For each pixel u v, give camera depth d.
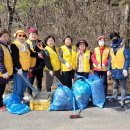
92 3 12.86
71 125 7.45
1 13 12.70
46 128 7.30
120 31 12.30
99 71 9.20
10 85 10.75
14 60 8.59
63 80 9.33
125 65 8.65
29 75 9.29
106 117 7.96
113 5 13.18
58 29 13.03
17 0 12.76
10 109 8.44
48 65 9.20
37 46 9.30
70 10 13.00
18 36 8.76
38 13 13.33
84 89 8.57
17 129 7.30
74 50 9.37
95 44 12.45
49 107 8.52
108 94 10.02
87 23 12.73
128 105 8.84
